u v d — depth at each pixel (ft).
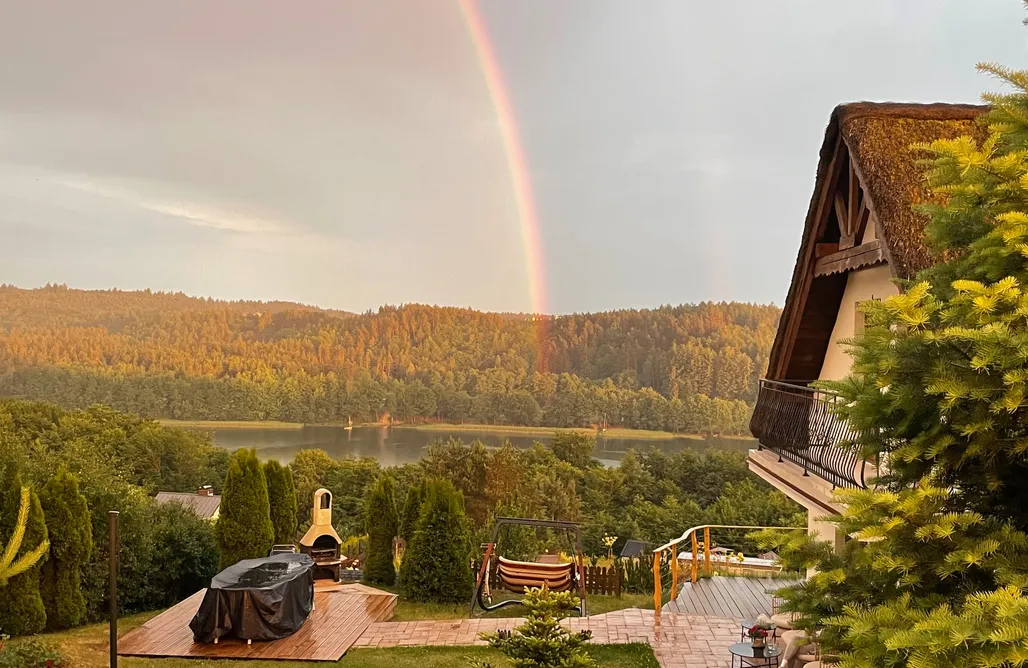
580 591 35.58
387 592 39.83
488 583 39.11
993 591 9.86
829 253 28.12
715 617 33.04
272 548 41.78
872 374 12.22
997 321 10.23
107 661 26.55
